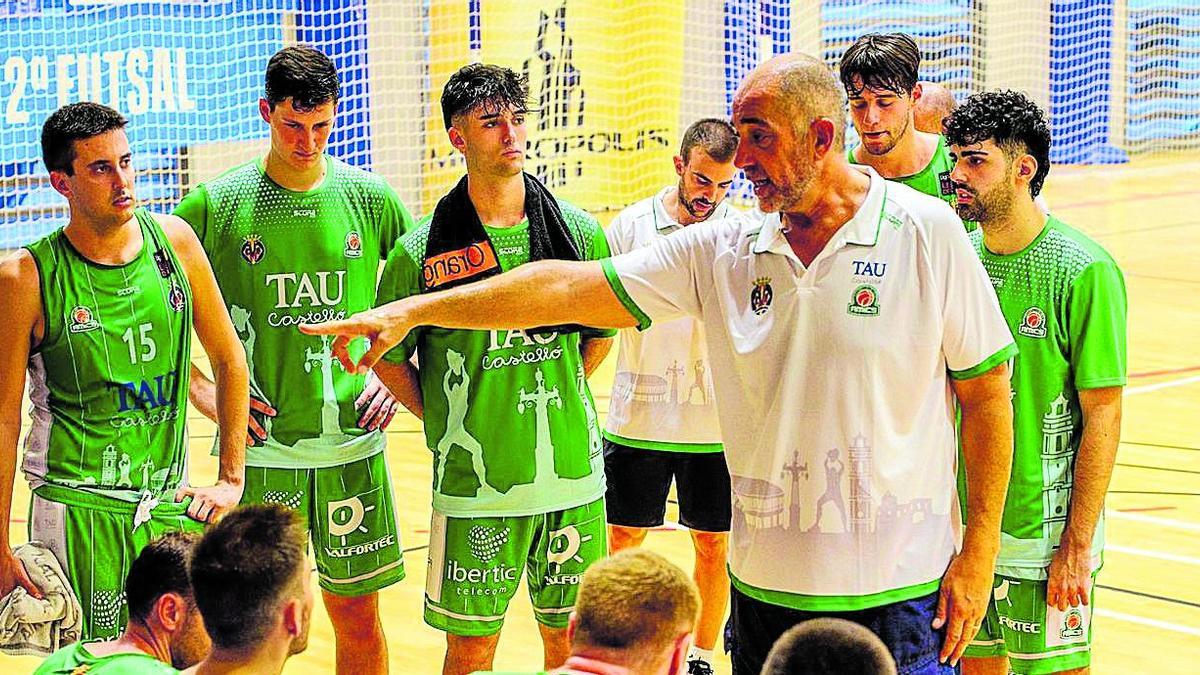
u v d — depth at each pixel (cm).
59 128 321
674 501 643
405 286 369
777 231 281
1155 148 1925
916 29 1609
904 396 278
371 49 1224
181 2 1152
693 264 293
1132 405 772
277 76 377
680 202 443
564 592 378
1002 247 335
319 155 390
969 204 331
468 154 359
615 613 213
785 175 271
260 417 397
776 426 280
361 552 405
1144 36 1866
